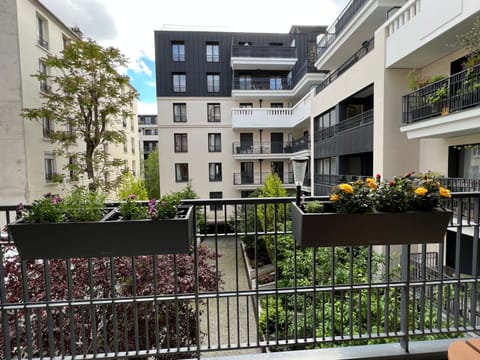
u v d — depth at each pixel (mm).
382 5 7109
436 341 1905
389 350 1824
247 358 1767
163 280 3254
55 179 9445
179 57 15633
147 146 35312
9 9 8641
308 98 12453
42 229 1385
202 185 16031
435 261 5605
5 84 8750
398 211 1503
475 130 4773
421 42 5355
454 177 5805
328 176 10297
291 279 4348
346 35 8992
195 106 15836
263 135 16203
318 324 3104
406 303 1828
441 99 5121
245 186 15992
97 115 9648
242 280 7707
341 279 3922
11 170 8930
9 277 2867
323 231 1487
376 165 6957
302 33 15766
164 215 1477
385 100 6594
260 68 15734
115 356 1710
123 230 1423
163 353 1748
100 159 10164
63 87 8859
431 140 6355
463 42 4535
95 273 3119
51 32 10328
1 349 2613
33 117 8602
